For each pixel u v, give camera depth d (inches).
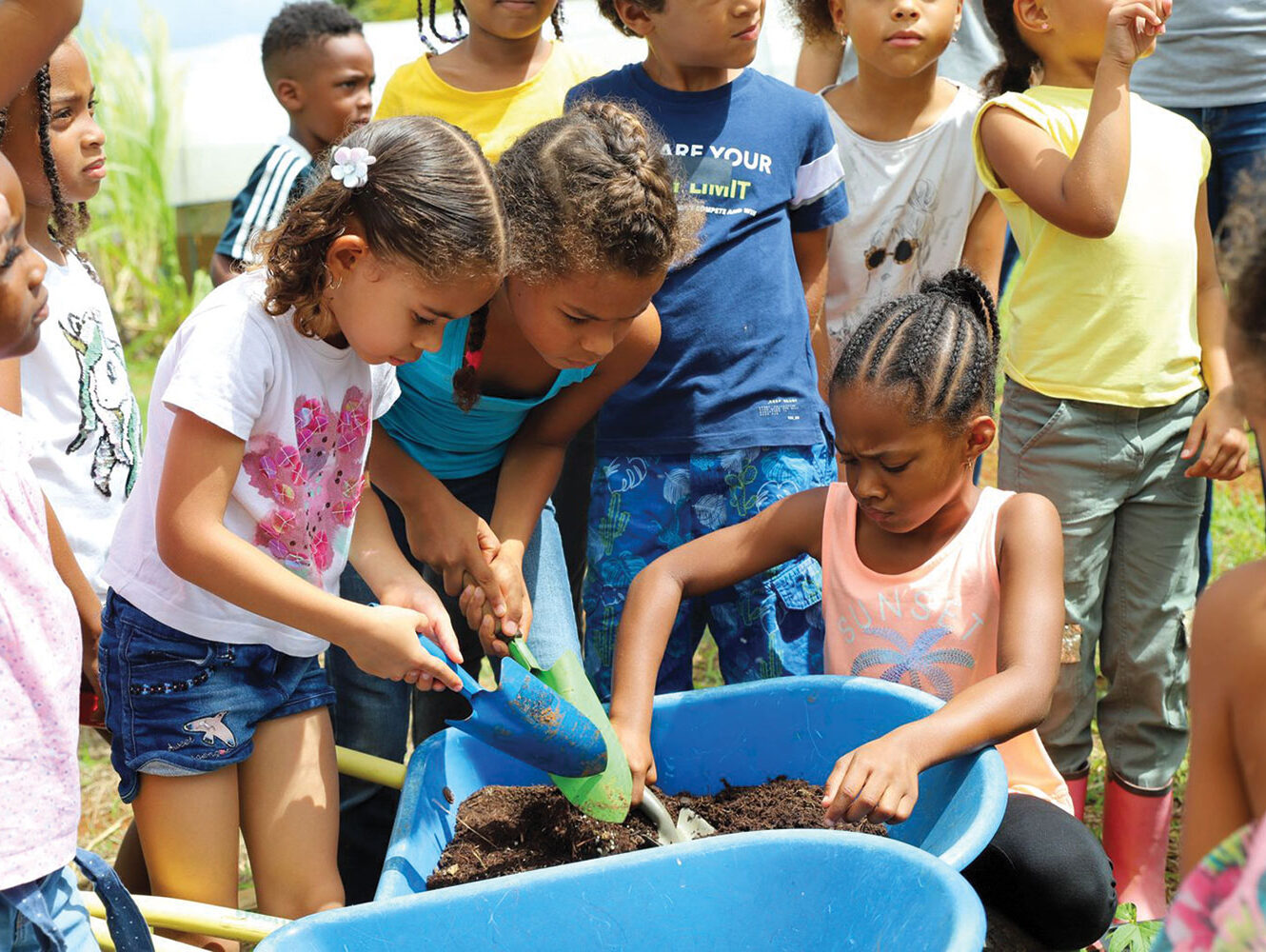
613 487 102.8
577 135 76.6
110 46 272.4
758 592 100.5
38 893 59.4
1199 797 51.6
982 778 71.8
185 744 75.6
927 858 58.7
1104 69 98.9
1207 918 46.1
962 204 120.1
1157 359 102.0
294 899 77.7
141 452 96.0
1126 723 104.3
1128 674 104.2
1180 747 104.3
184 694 75.6
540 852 78.7
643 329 88.1
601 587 103.0
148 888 89.2
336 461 78.4
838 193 109.6
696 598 104.9
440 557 84.5
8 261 56.2
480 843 79.0
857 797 70.4
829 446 107.0
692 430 101.6
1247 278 48.0
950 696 86.0
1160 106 129.8
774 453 102.0
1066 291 102.9
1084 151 98.3
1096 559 103.4
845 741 82.5
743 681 102.3
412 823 74.1
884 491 82.2
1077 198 98.2
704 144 103.0
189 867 76.0
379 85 219.5
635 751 79.4
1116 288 101.7
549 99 123.3
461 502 92.4
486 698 71.0
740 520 102.2
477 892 62.0
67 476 88.0
